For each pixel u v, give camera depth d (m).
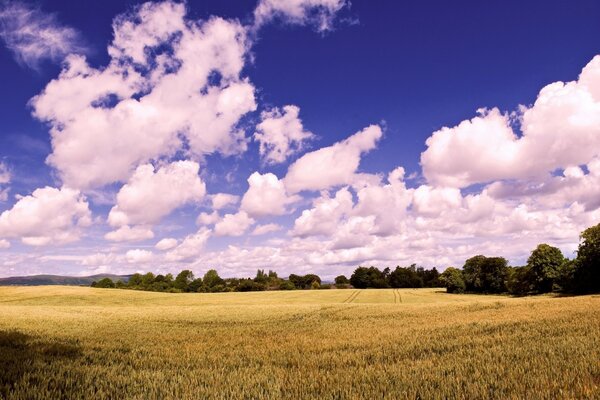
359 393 8.01
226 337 19.38
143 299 73.62
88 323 27.06
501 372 9.22
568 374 8.53
